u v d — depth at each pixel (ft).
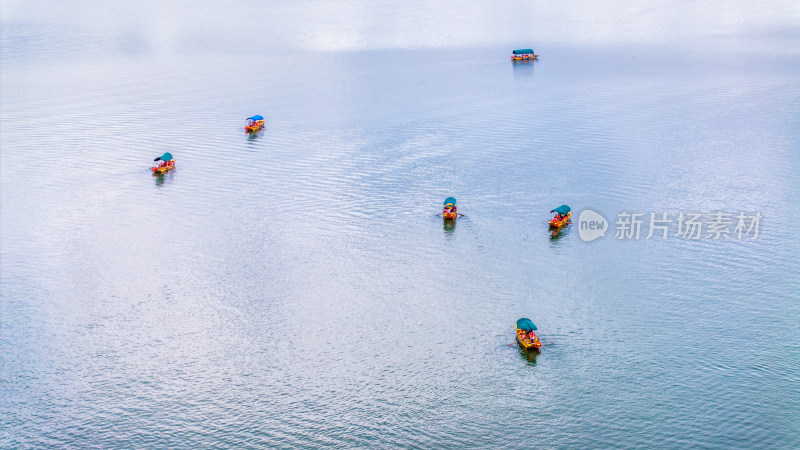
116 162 352.49
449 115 426.92
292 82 540.93
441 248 251.19
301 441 161.58
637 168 319.47
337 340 198.90
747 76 502.79
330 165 340.18
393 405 171.94
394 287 225.97
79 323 211.20
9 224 280.72
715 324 197.26
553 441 158.71
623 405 168.14
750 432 158.20
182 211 290.56
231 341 200.23
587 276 227.40
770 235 247.29
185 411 172.55
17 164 351.25
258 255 250.37
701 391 171.32
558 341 193.77
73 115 444.55
